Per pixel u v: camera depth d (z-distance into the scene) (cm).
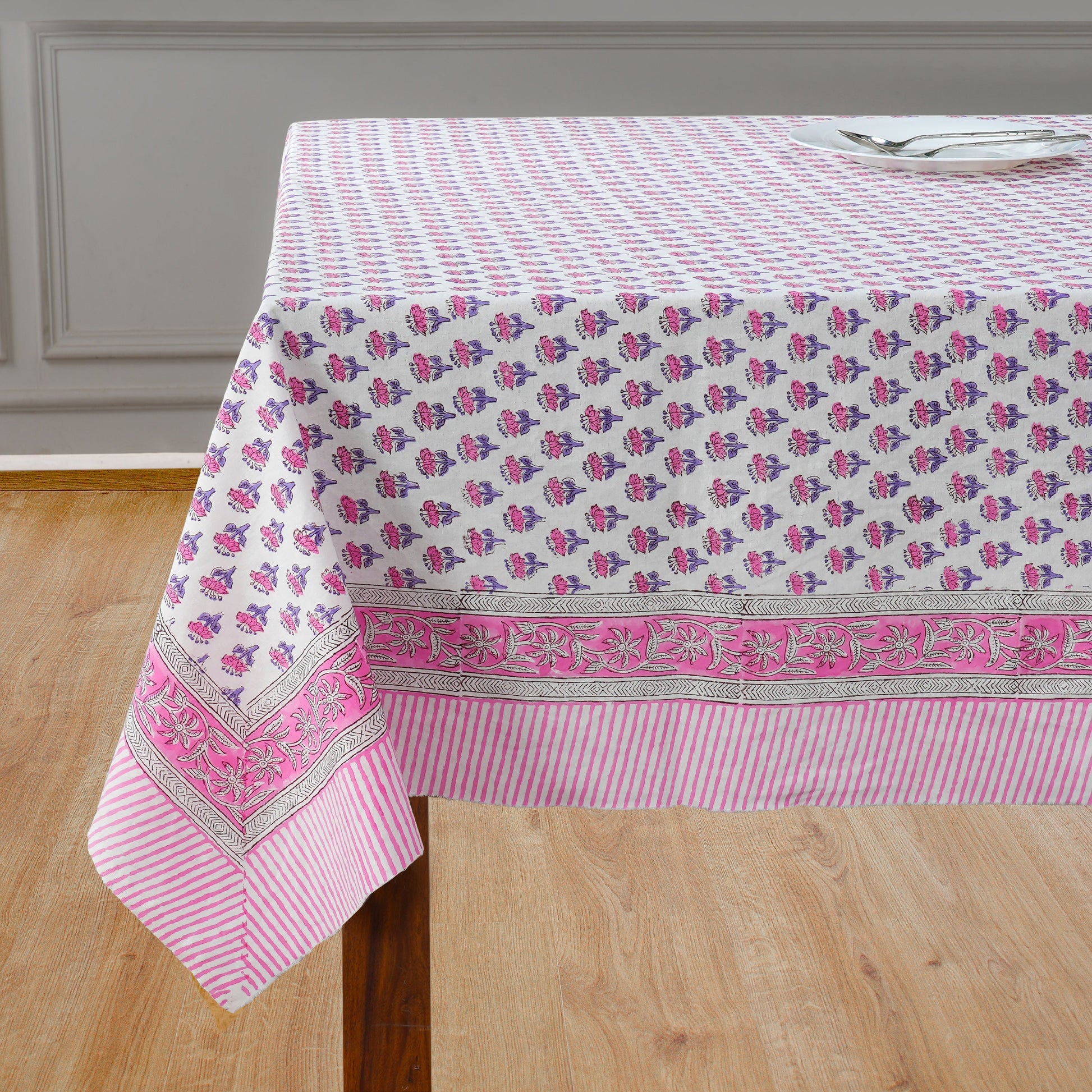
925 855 150
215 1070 118
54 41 228
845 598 85
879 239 95
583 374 79
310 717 77
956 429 81
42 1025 123
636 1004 127
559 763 89
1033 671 88
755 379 79
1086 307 79
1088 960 134
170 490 258
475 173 121
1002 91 245
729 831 155
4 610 207
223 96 236
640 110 244
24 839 151
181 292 249
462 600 84
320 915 79
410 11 232
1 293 243
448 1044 122
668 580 84
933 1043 123
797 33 238
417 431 79
